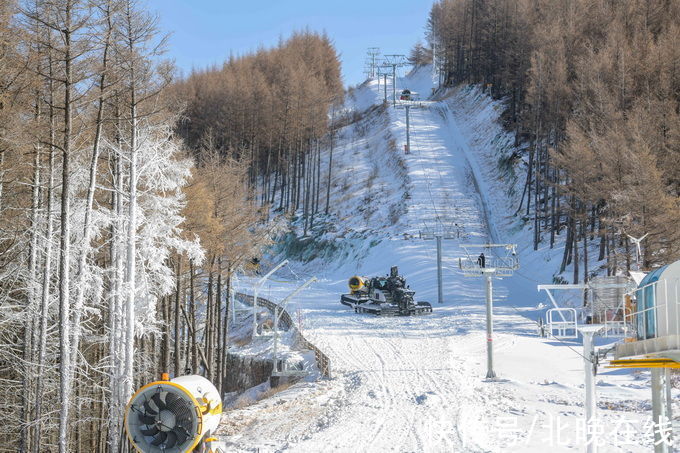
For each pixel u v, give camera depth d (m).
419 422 25.47
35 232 21.95
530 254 70.25
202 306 52.41
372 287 60.44
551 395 29.69
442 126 113.81
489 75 120.69
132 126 23.97
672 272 14.26
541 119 75.94
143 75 23.77
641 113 47.41
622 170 43.94
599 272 53.97
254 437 25.53
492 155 96.88
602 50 62.97
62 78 20.52
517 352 40.00
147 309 25.73
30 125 20.94
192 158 33.25
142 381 33.56
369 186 97.00
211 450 14.12
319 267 84.19
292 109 94.31
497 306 56.69
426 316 54.84
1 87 21.14
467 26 135.62
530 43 88.06
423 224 82.44
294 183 95.50
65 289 19.89
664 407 16.56
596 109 54.16
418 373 35.56
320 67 131.25
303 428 26.58
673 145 44.72
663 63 55.38
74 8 19.84
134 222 23.77
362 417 26.89
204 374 44.62
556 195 68.62
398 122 115.06
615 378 33.12
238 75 113.44
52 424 23.41
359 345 44.66
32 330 23.70
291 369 41.19
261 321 60.50
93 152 22.72
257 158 97.81
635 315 16.72
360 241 83.62
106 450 28.98
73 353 22.39
